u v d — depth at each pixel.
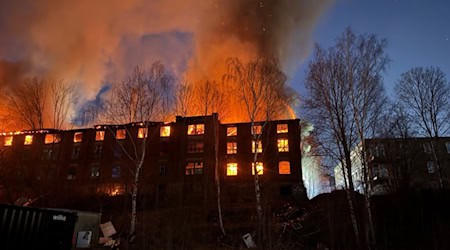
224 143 49.16
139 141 50.28
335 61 29.31
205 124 49.75
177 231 25.64
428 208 27.45
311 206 36.47
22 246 10.75
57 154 51.22
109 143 50.91
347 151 27.22
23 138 52.34
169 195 45.56
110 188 47.28
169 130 50.56
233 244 23.98
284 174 45.38
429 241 23.53
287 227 27.84
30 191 38.91
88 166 49.81
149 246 22.59
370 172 31.52
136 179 29.02
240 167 46.81
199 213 35.81
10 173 38.84
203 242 25.03
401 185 32.66
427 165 45.06
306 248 23.44
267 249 21.50
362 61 28.56
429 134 37.50
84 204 42.19
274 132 48.19
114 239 24.86
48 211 11.70
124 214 35.56
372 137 27.67
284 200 42.38
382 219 27.84
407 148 39.50
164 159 48.44
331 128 28.38
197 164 47.69
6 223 10.35
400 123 37.66
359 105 27.69
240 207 37.78
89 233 21.80
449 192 28.83
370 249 23.06
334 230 26.75
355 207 29.45
